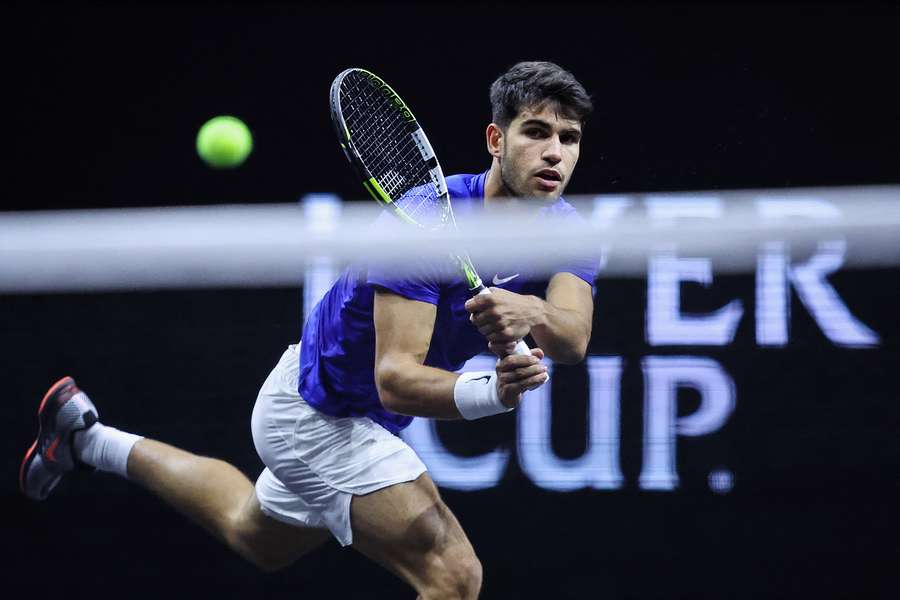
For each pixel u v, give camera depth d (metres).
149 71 18.53
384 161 11.25
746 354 16.38
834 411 16.20
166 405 17.23
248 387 17.22
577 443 16.25
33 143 18.52
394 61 18.16
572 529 16.06
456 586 10.15
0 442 17.25
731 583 15.90
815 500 16.05
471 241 9.45
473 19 18.12
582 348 10.12
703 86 17.69
